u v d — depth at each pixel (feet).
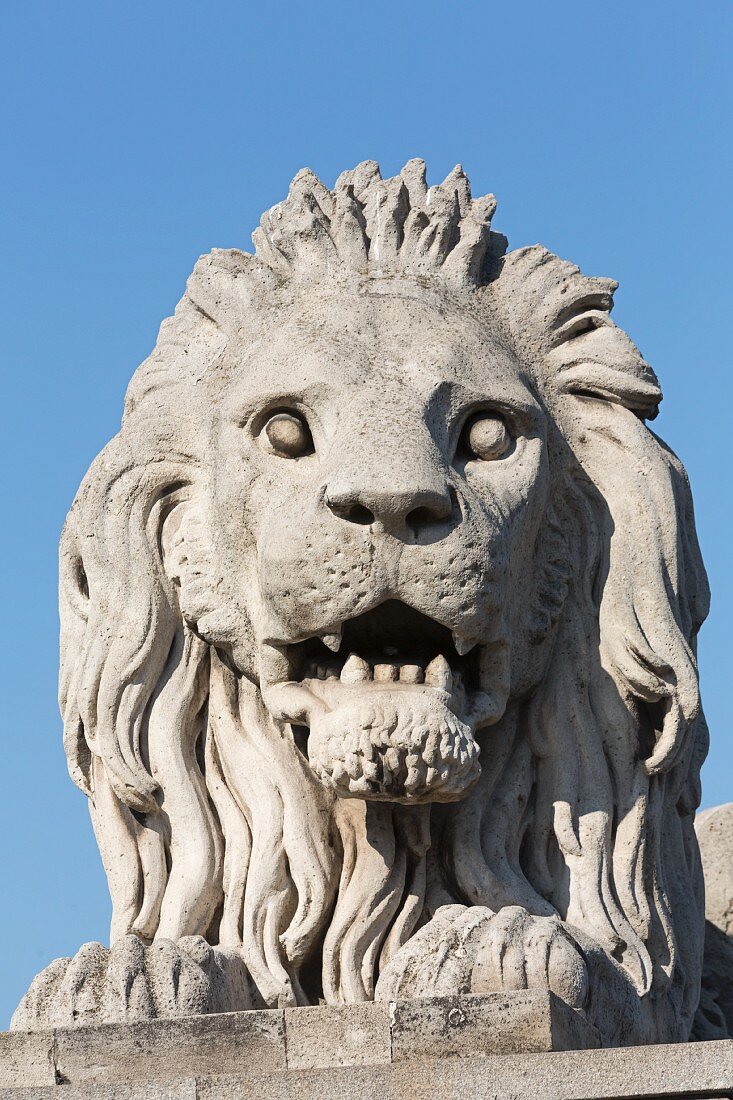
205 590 35.81
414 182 38.24
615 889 35.55
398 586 32.55
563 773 36.04
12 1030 29.35
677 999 36.19
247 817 35.60
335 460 32.99
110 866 35.68
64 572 37.86
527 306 37.42
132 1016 29.91
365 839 34.88
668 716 36.24
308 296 36.42
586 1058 26.99
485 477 34.58
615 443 37.17
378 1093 27.17
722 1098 26.55
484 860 35.06
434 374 34.47
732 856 47.19
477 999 28.45
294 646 34.17
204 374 36.88
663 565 36.68
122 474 36.81
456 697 33.32
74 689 36.73
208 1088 27.55
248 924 34.53
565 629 36.58
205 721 36.47
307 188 37.78
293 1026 28.71
